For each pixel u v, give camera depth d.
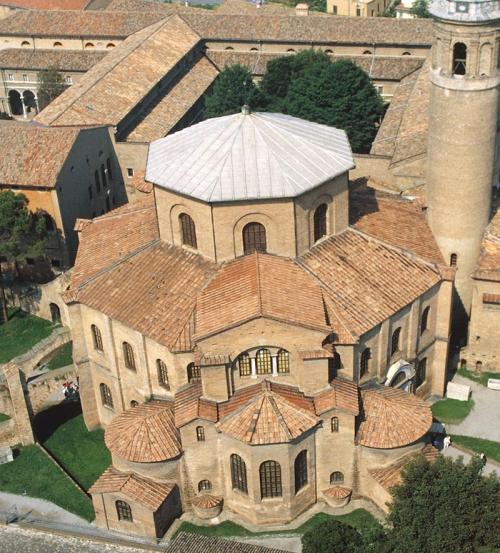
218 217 66.88
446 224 75.88
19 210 93.50
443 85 70.50
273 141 68.81
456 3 67.12
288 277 67.19
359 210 76.94
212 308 65.25
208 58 139.12
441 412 77.31
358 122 119.69
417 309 71.31
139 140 111.12
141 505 65.62
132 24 147.88
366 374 69.56
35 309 97.06
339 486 68.44
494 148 73.19
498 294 77.12
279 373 66.06
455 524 55.62
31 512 70.62
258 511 67.00
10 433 76.31
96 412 78.62
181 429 65.00
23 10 158.75
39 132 100.00
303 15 142.75
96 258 75.75
